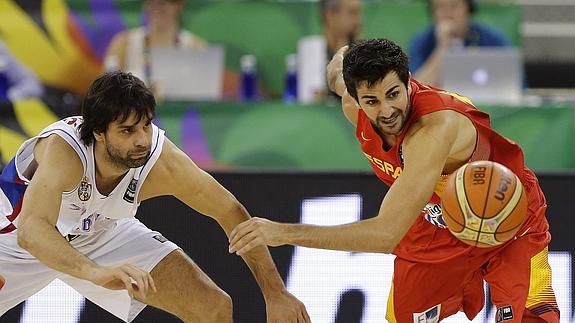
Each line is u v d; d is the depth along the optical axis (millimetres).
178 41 19516
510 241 10062
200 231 13133
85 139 9641
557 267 13023
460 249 10148
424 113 8953
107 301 10898
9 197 10469
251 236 8523
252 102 17281
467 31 19766
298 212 13133
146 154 9469
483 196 8672
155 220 13141
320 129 17234
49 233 9219
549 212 13062
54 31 19828
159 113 17219
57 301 13016
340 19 19078
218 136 17266
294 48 20406
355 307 13070
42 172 9555
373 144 9602
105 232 10828
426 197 8617
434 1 19734
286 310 10656
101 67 19891
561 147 17125
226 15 20438
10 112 16953
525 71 22562
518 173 9711
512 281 9969
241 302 13141
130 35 19422
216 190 10562
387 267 13086
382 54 8656
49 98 18906
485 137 9406
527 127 17156
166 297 10820
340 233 8508
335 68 10711
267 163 17266
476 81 18156
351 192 13141
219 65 18391
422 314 10688
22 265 10594
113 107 9141
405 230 8547
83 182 9820
